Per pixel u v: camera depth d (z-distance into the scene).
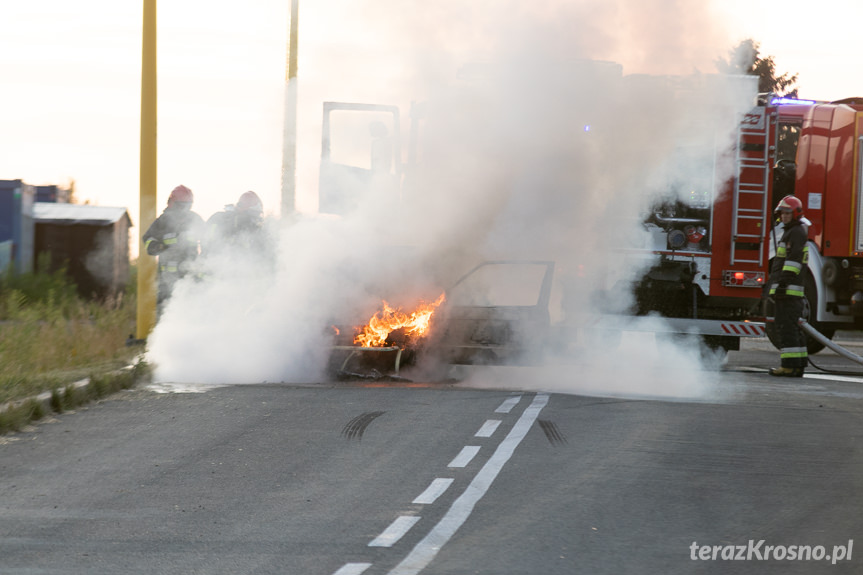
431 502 19.03
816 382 37.34
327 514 18.22
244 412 27.83
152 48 44.28
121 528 17.33
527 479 20.75
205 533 17.05
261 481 20.53
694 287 40.16
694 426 26.58
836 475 21.47
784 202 40.16
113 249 66.81
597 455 22.97
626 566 15.50
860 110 47.66
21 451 23.11
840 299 48.31
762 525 17.81
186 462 22.06
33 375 32.06
